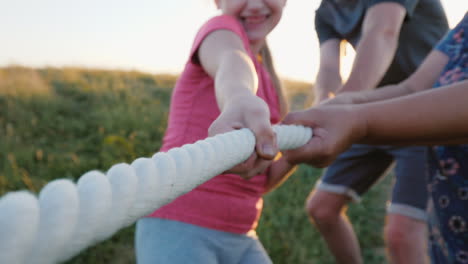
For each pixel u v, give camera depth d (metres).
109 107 6.84
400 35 2.51
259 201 1.81
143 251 1.51
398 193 2.57
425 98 1.05
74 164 4.36
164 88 9.14
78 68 9.28
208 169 0.79
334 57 2.72
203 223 1.52
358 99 1.51
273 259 3.28
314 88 2.79
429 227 1.54
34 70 8.12
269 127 1.00
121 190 0.56
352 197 2.81
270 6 1.84
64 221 0.44
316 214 2.86
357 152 2.75
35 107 6.19
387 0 2.11
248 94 1.11
